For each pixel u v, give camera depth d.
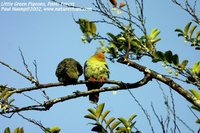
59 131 8.87
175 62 9.66
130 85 10.43
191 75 9.43
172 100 7.72
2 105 9.69
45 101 10.15
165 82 9.85
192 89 9.10
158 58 9.75
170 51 9.64
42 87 10.36
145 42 10.73
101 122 8.85
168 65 9.72
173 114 7.54
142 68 10.36
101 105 8.91
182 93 9.34
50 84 10.52
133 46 10.69
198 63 9.66
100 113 8.91
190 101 9.16
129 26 10.16
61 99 10.35
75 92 10.50
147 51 10.48
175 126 7.43
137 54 10.66
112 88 10.59
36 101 10.08
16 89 10.18
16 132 8.94
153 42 10.80
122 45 10.80
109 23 10.11
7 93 9.84
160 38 10.83
